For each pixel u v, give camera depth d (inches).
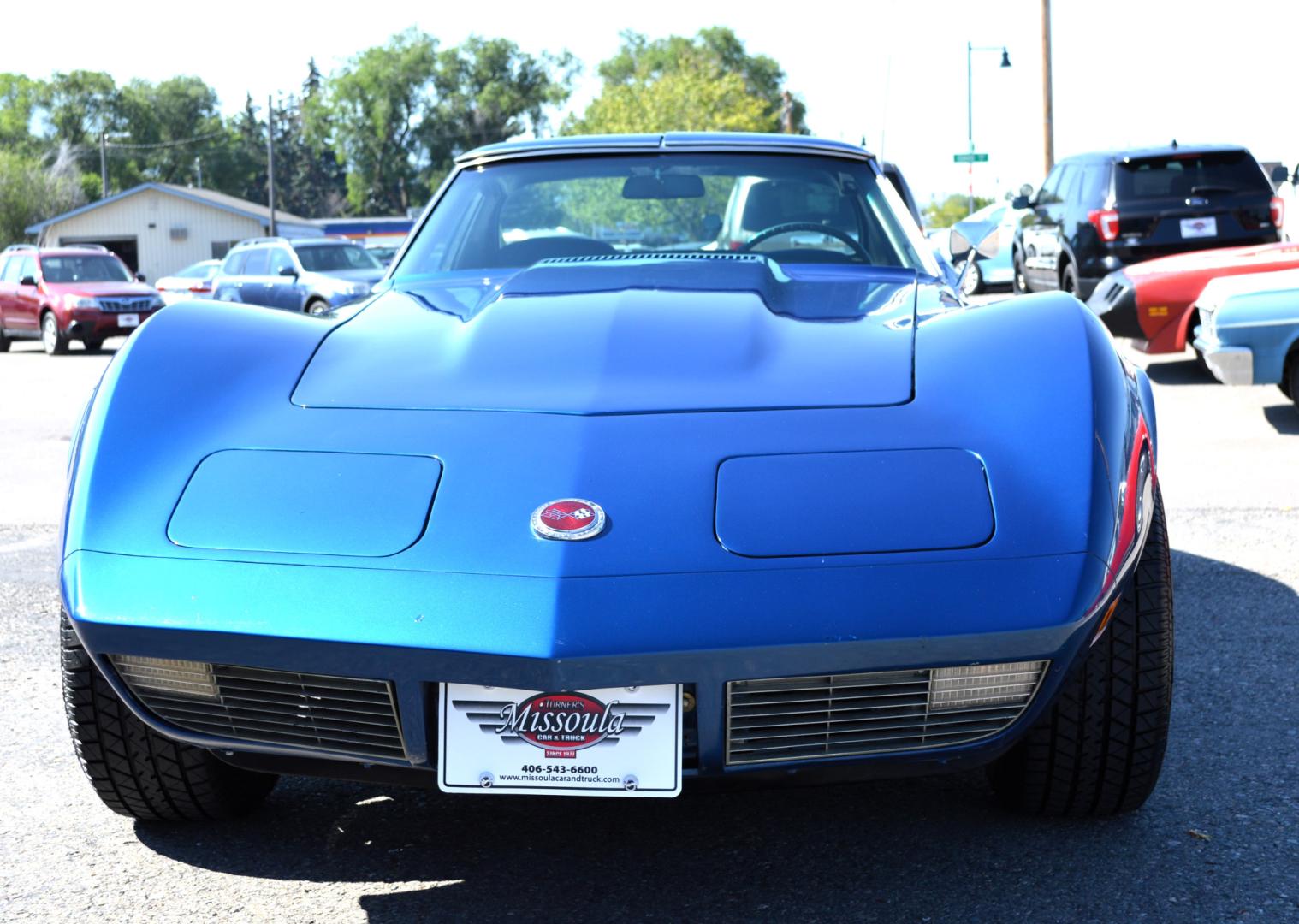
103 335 745.6
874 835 93.2
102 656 79.7
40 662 143.5
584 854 91.7
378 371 91.8
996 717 75.8
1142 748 86.6
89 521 80.3
